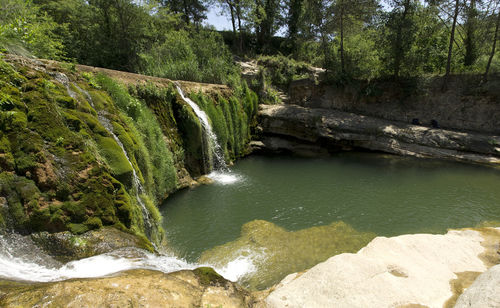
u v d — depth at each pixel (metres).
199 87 17.42
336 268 4.66
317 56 34.25
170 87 14.20
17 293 3.02
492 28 22.92
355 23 25.92
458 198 12.56
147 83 12.98
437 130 20.83
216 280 4.29
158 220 8.48
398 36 22.83
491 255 5.70
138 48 22.91
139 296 3.38
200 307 3.56
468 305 3.49
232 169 17.12
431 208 11.59
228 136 18.34
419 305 3.89
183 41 23.56
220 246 8.66
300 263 7.66
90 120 7.19
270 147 21.91
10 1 9.45
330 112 24.34
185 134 14.26
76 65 9.95
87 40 22.61
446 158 18.67
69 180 5.48
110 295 3.24
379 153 20.28
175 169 12.88
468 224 10.25
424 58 23.38
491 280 3.64
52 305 2.90
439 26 24.64
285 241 8.95
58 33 19.56
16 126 5.16
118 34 23.06
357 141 20.58
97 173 6.09
